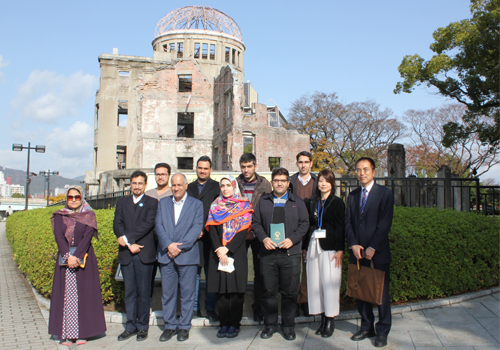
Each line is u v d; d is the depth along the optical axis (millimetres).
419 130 41406
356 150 42062
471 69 21141
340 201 4934
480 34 20375
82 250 4820
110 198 11547
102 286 6113
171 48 43938
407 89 22500
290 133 31266
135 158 33438
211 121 34094
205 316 5777
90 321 4828
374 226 4586
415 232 5895
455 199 10727
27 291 8141
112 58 40625
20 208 63062
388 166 12758
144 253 5039
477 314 5391
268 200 5082
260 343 4664
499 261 6684
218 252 4859
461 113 39000
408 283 5746
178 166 35688
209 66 42594
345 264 5816
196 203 5242
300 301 5305
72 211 5027
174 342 4812
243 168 5562
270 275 4863
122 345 4754
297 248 4875
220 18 45375
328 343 4582
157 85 33688
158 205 5242
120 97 40719
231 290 4809
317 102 43000
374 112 42000
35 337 5164
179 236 5035
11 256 13688
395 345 4434
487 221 6977
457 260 6121
